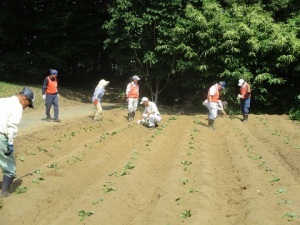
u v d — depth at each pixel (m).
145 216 7.67
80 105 24.41
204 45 21.34
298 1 24.45
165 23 21.45
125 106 23.55
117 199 8.08
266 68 21.11
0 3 27.47
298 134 16.41
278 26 21.45
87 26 28.47
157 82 23.61
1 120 7.67
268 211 7.32
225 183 9.80
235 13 21.91
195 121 18.70
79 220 6.89
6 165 7.89
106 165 11.50
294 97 21.69
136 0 21.81
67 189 9.17
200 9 22.84
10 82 25.92
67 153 12.73
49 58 27.45
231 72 21.02
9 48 29.19
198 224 6.75
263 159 11.58
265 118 19.77
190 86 23.11
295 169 11.59
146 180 9.91
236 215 7.56
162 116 20.89
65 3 29.44
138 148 12.80
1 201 7.68
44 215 7.71
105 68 35.44
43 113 19.62
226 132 16.42
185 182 9.32
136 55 22.69
